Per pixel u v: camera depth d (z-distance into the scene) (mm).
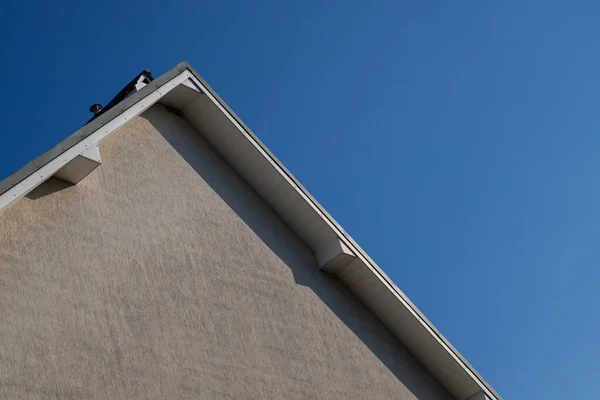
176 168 11523
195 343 9797
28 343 8500
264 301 10984
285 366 10523
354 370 11359
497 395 12453
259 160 12211
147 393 8992
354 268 12273
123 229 10164
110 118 10523
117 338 9164
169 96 12133
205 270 10633
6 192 8922
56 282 9117
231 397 9680
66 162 9711
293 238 12328
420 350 12500
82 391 8539
